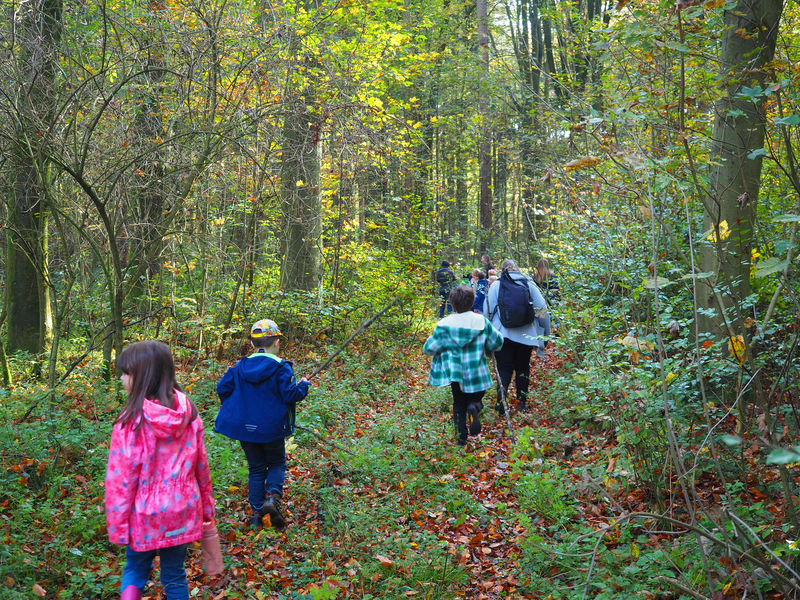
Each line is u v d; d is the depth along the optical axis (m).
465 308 6.23
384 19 12.21
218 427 4.52
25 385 7.45
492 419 7.13
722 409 4.37
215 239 9.10
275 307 10.26
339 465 5.57
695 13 4.58
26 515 4.13
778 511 3.69
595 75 9.30
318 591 3.28
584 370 4.81
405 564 3.92
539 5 20.09
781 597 3.09
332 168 11.82
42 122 5.81
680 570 3.33
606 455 5.07
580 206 6.46
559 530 4.31
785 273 2.91
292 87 8.09
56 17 6.08
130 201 7.21
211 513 3.15
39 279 7.88
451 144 22.97
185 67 6.77
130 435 2.87
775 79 4.00
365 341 10.86
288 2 9.08
